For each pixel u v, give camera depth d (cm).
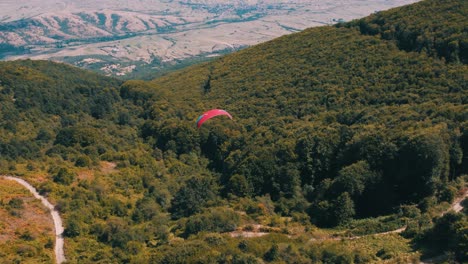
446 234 5256
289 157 8381
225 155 10425
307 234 6303
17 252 5631
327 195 7269
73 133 10275
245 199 7688
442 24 11069
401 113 8644
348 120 9612
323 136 8525
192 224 6531
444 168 6938
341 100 10575
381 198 7119
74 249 6078
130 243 6241
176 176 9700
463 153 7256
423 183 6912
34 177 8044
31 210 6712
